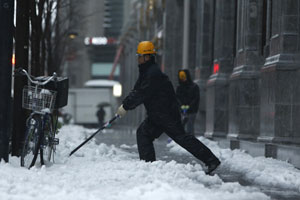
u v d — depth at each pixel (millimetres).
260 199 14094
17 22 22156
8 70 19391
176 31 68500
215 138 39062
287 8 27766
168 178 16328
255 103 34406
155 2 92375
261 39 34562
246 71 34594
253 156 28578
